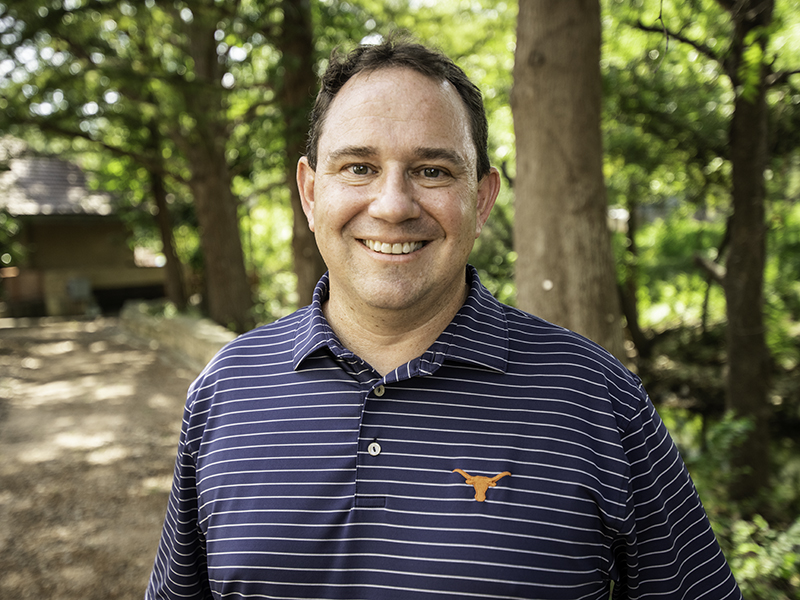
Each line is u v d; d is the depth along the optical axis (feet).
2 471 18.43
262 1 25.64
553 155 12.26
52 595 12.16
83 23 26.68
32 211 57.11
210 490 3.88
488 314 4.00
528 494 3.45
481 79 33.96
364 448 3.61
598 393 3.70
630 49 25.36
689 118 27.32
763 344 21.02
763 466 20.25
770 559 10.71
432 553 3.40
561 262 12.37
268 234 75.15
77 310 59.31
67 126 34.65
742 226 20.74
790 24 18.70
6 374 30.66
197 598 4.40
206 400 4.18
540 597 3.34
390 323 3.90
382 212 3.58
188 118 34.14
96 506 16.10
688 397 35.94
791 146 24.07
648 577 3.75
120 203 58.49
